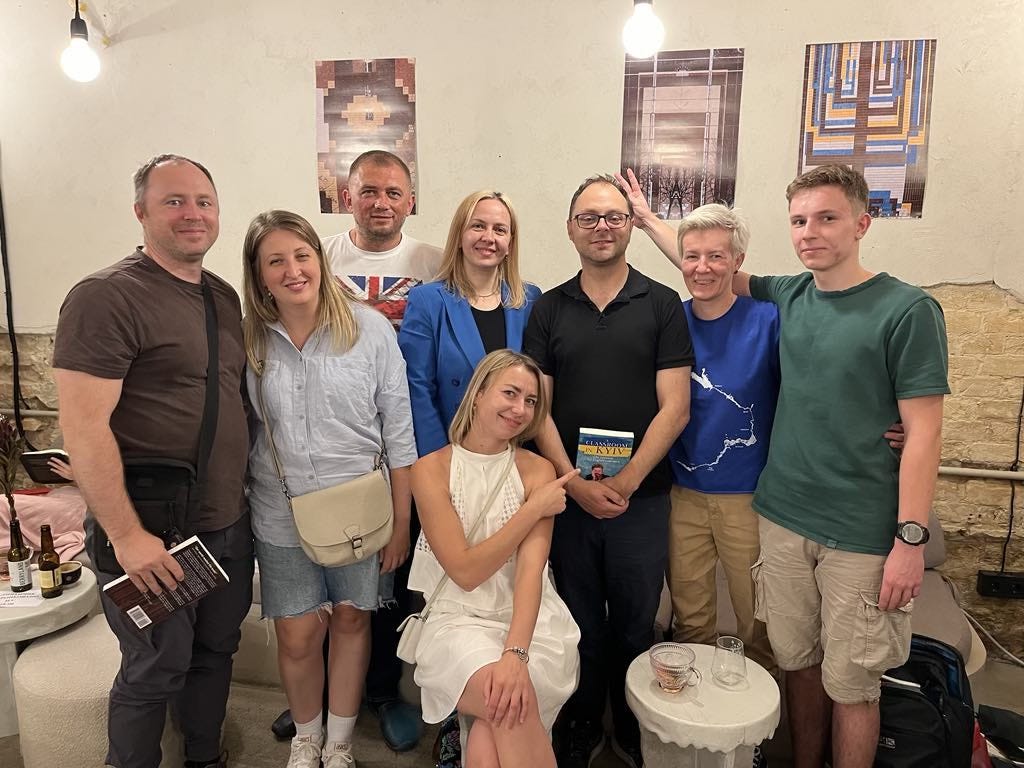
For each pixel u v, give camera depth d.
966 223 2.63
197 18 3.08
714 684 1.84
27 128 3.30
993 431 2.74
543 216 2.95
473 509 1.92
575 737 2.15
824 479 1.77
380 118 3.01
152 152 3.22
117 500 1.67
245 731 2.34
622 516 2.01
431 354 2.14
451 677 1.72
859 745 1.81
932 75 2.57
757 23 2.66
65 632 2.26
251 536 1.98
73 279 3.39
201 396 1.78
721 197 2.79
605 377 2.00
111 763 1.90
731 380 1.98
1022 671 2.75
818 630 1.90
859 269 1.77
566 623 1.92
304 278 1.83
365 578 1.99
